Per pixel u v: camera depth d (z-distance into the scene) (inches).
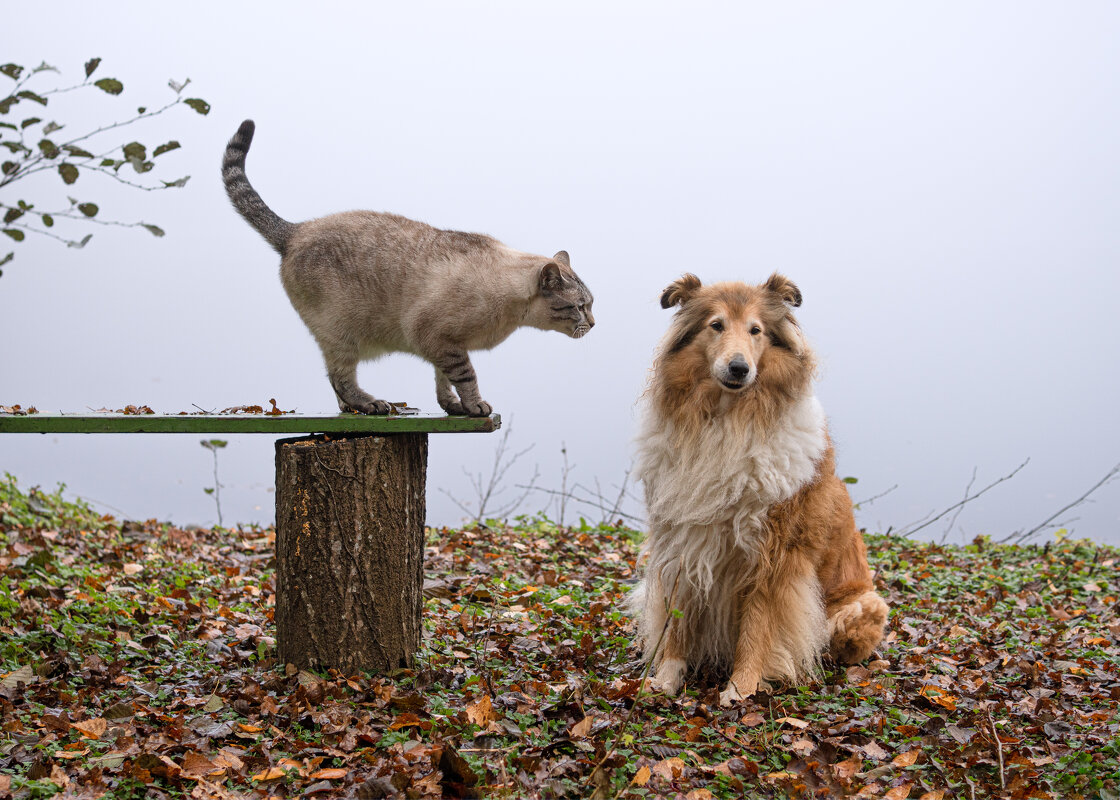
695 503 169.6
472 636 194.4
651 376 181.2
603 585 247.8
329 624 163.3
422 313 183.6
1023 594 261.3
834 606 187.0
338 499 160.7
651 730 147.3
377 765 131.7
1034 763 140.7
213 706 151.0
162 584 241.4
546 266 190.5
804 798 129.6
